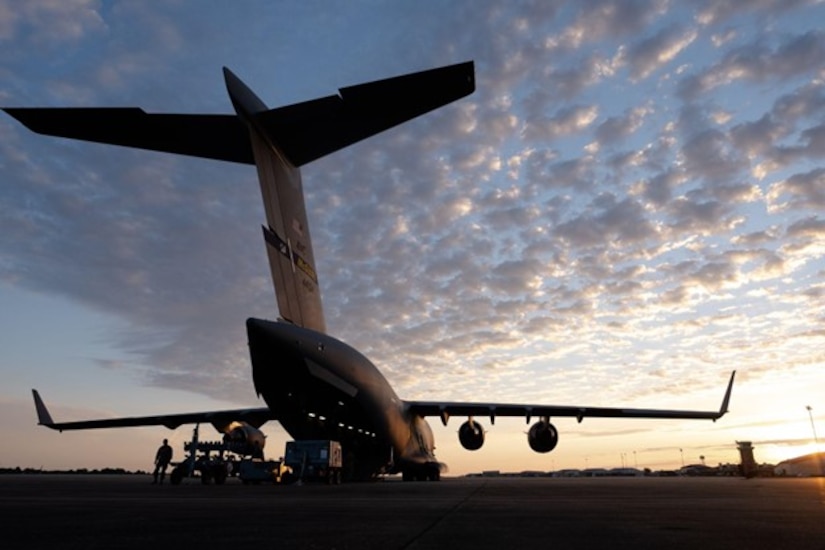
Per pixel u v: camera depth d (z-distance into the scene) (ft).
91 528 16.74
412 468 84.84
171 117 40.32
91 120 37.70
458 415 86.33
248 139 44.86
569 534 15.28
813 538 14.40
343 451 71.46
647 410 78.59
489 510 23.45
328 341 57.26
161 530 16.25
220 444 63.36
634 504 27.20
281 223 50.85
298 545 13.25
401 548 12.79
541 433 77.56
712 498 32.37
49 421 80.74
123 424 82.33
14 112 35.53
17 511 22.98
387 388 69.67
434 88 34.63
